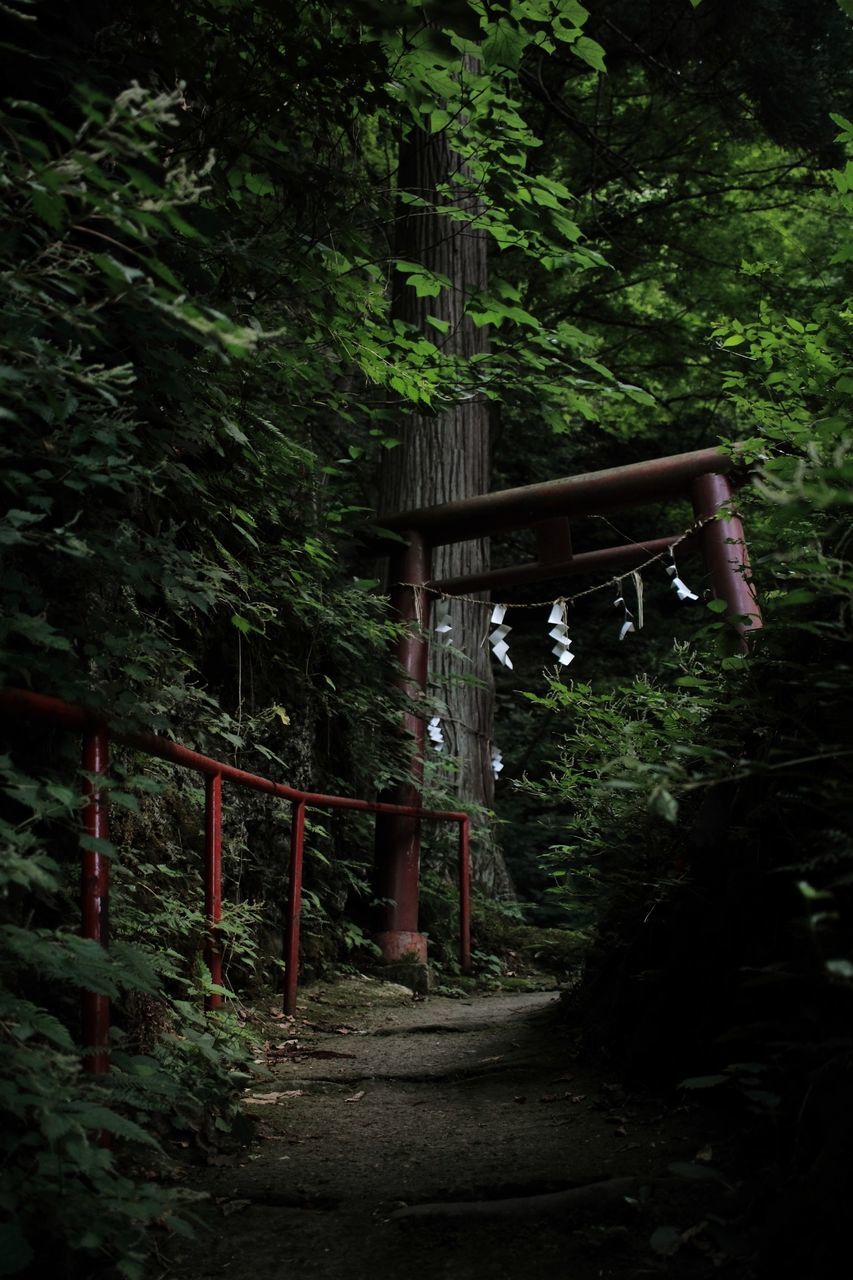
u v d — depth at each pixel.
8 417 1.94
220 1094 3.15
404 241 8.59
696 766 3.54
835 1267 1.85
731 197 13.51
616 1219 2.35
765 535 2.84
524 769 14.83
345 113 3.46
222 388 3.89
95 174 1.65
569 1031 4.43
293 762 6.24
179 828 4.80
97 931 2.38
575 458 18.55
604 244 12.56
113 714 2.55
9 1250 1.74
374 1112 3.55
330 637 6.59
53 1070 1.83
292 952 5.13
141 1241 2.01
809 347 3.08
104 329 2.74
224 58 3.18
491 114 4.40
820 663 2.70
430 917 8.26
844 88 11.58
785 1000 2.68
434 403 5.18
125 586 3.65
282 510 5.77
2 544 2.06
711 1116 2.88
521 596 18.23
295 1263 2.29
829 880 2.34
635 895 3.78
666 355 13.82
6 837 1.92
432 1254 2.29
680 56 11.55
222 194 3.55
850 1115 1.97
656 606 17.94
